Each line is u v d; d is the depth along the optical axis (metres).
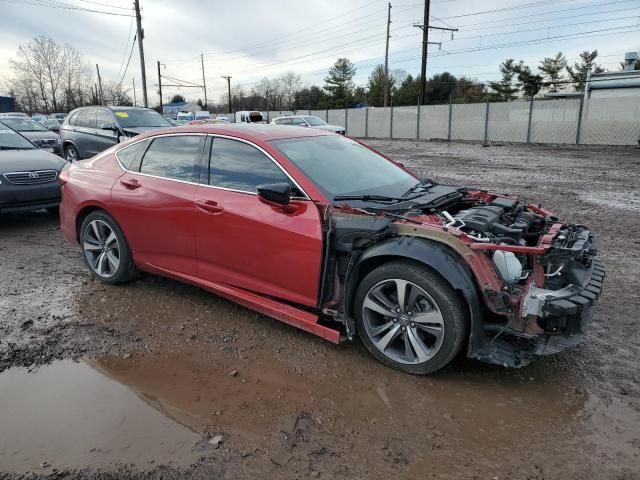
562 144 25.03
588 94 28.64
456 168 15.64
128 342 3.84
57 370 3.46
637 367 3.46
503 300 2.99
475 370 3.43
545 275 3.15
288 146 4.02
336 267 3.53
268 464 2.57
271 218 3.65
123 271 4.83
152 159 4.57
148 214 4.41
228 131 4.15
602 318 4.22
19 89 71.75
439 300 3.12
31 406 3.05
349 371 3.43
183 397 3.14
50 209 8.10
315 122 24.97
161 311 4.38
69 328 4.06
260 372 3.43
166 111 65.62
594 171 14.58
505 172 14.50
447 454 2.64
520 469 2.52
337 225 3.43
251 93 90.62
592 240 3.66
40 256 6.02
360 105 61.44
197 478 2.47
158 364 3.54
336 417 2.94
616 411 2.98
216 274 4.10
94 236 5.07
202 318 4.24
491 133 28.11
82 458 2.61
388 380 3.32
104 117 12.68
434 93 63.16
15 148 8.23
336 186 3.78
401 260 3.29
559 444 2.70
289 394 3.17
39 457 2.62
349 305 3.52
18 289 4.89
